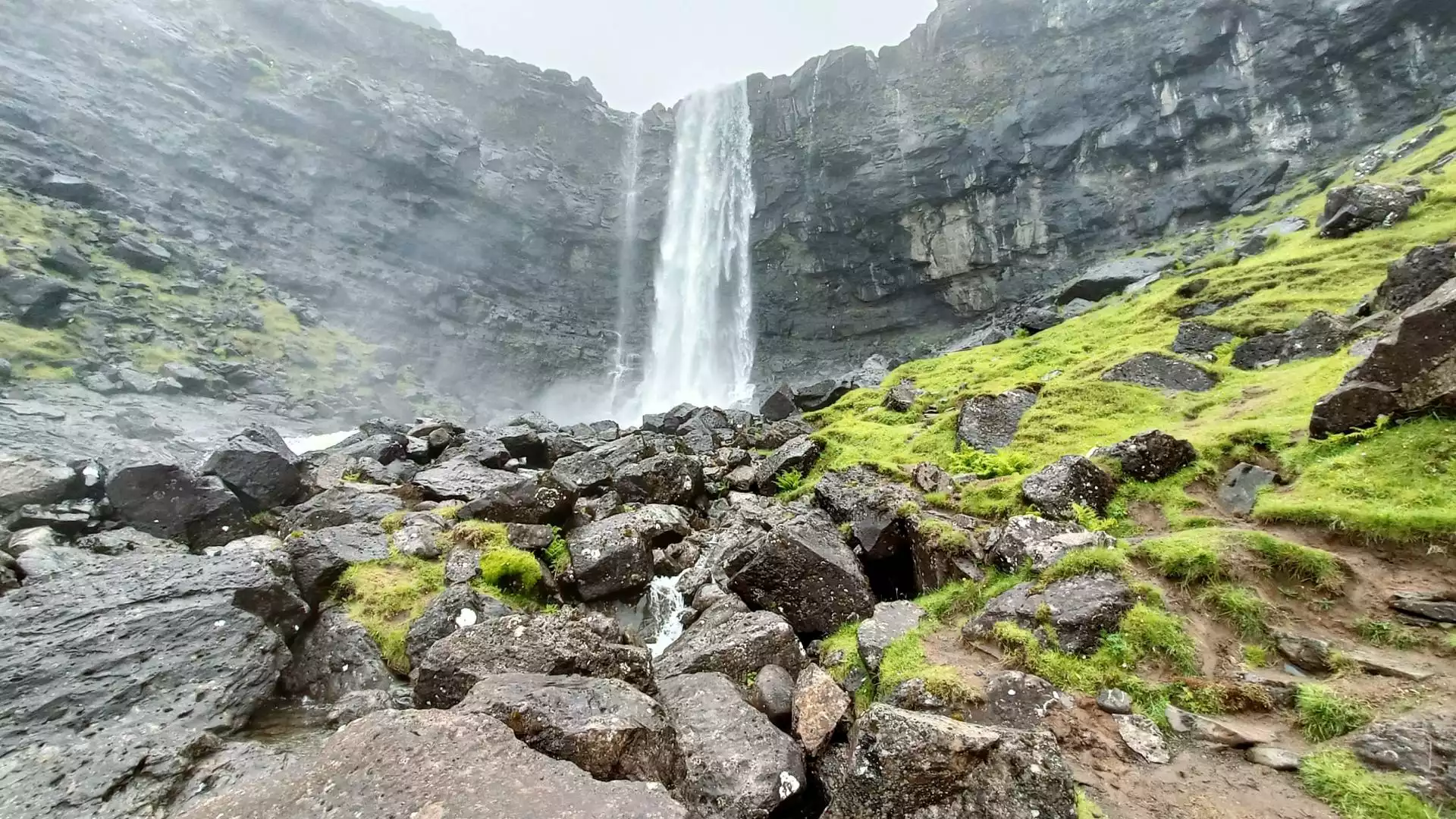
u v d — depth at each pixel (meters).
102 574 5.88
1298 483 5.97
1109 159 30.33
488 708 3.60
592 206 42.59
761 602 6.89
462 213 36.91
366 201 33.94
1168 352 11.20
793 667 5.82
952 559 6.50
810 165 38.03
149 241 24.97
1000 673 4.59
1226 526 5.75
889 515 7.54
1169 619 4.63
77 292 20.72
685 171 44.09
